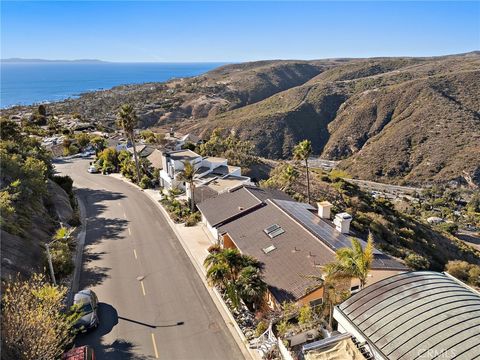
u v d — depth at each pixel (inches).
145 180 2123.5
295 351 674.8
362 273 722.2
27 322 609.3
